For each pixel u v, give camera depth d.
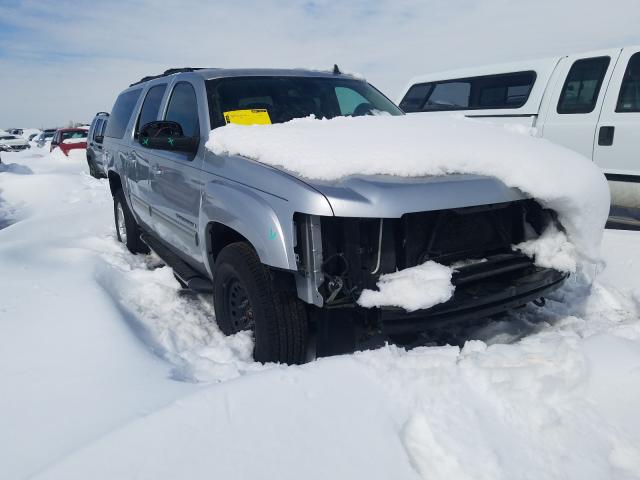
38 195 11.73
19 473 1.74
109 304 3.21
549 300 3.63
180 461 1.71
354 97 4.24
